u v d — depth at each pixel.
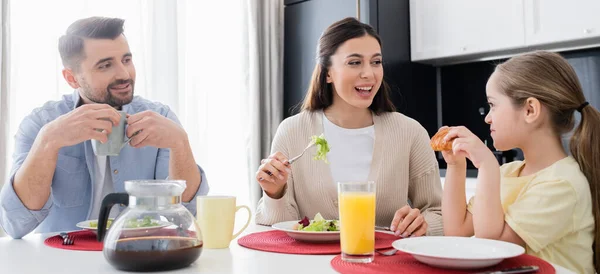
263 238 1.13
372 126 1.62
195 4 2.97
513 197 1.14
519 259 0.88
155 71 2.78
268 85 3.16
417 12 3.03
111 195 0.93
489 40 2.75
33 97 2.37
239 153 3.11
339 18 2.99
